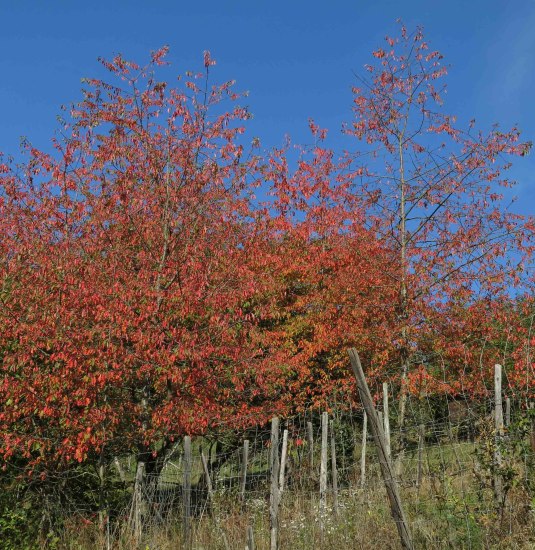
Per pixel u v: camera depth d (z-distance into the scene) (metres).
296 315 17.39
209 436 14.78
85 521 10.34
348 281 16.38
